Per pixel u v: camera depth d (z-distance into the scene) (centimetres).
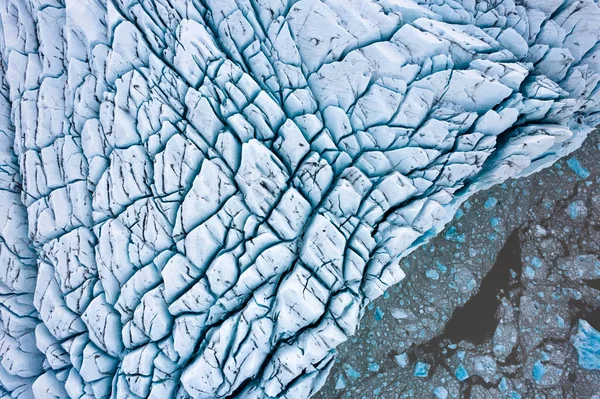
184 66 15150
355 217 15362
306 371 14738
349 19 15338
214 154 15138
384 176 15688
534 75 16525
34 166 16012
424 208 15525
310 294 14550
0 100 16738
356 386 16938
